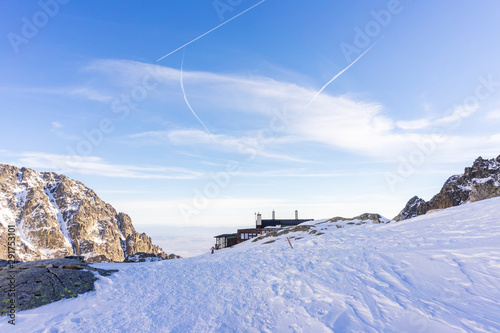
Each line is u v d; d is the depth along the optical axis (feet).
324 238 81.25
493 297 27.71
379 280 36.17
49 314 40.32
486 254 36.47
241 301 38.58
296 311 32.27
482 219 54.65
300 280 42.27
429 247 44.21
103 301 44.70
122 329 33.63
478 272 32.58
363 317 28.25
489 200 71.00
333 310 30.60
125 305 42.22
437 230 55.62
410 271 36.78
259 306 35.78
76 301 45.39
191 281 53.16
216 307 37.65
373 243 57.31
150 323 34.65
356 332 25.86
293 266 51.55
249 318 32.78
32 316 39.81
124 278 57.36
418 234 56.29
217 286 47.57
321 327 27.63
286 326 29.45
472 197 148.25
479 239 42.75
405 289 32.55
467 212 64.90
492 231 45.32
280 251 74.84
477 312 25.85
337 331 26.45
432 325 24.99
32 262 61.11
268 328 29.71
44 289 47.62
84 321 37.14
